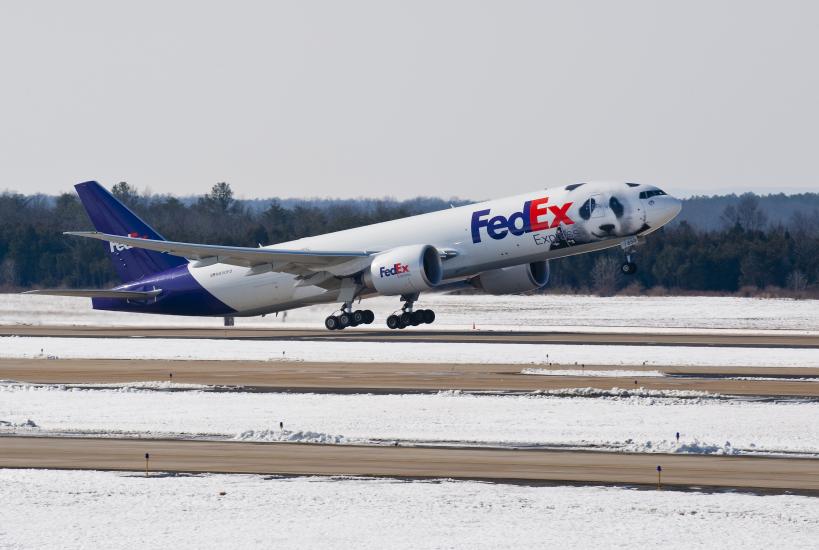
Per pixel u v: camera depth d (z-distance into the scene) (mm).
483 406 120062
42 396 130625
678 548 60938
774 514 68688
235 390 137250
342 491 75188
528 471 82438
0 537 63438
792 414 113188
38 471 82500
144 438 98688
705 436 99500
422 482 78312
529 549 60938
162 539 62938
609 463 85875
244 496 73562
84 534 64062
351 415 113438
